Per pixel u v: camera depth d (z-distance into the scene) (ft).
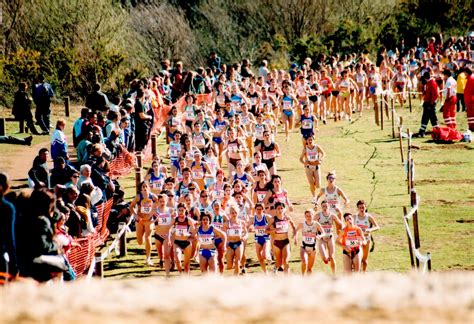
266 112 270.26
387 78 336.70
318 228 145.48
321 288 62.13
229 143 206.80
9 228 78.38
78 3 378.73
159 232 155.22
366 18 479.41
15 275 77.97
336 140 285.23
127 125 220.43
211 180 188.34
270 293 60.34
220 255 147.43
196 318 54.03
